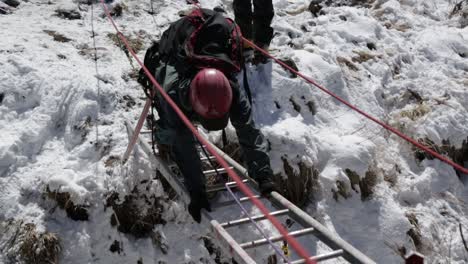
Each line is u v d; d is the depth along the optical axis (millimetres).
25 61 4805
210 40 3402
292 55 5555
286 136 4574
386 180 4949
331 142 4844
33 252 3639
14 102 4484
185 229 4121
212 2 7004
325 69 5531
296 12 7277
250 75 5117
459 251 4645
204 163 4387
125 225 4012
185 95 3229
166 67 3467
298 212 3297
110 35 5809
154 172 4188
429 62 6453
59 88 4586
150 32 6016
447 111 5531
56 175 3930
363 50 6258
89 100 4586
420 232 4629
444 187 5145
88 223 3895
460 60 6559
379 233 4531
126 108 4734
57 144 4312
